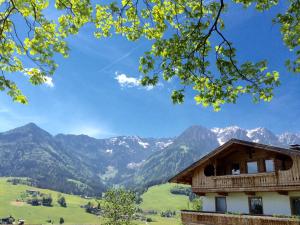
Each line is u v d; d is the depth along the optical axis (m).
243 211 33.66
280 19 11.41
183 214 37.56
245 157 34.94
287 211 30.27
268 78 10.99
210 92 11.45
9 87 10.87
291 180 29.19
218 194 36.22
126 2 11.73
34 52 11.55
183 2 11.51
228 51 10.83
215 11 11.38
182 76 11.25
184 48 11.05
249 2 11.04
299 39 11.64
